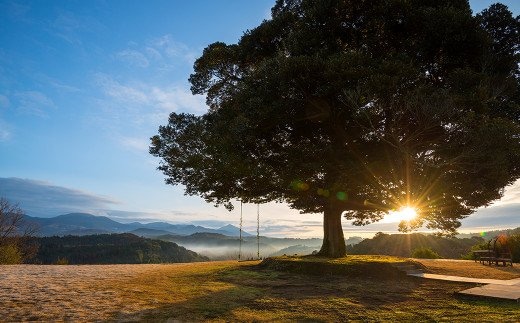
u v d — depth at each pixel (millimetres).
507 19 18141
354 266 15133
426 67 17016
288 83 15594
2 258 28531
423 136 15828
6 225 39750
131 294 10797
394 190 16453
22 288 11414
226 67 22578
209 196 22672
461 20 15219
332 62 14555
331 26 16906
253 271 16891
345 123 16641
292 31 17969
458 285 12266
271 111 15875
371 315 8680
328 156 16281
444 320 7988
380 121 15508
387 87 13594
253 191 20578
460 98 13758
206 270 17516
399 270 14617
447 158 14992
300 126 17672
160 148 22469
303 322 8102
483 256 19953
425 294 11094
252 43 20297
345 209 20047
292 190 19172
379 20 16453
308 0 18344
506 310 8539
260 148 18547
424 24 15812
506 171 14852
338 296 10945
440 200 16406
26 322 7551
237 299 10383
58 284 12391
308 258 18531
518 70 17641
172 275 15438
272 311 9023
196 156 20547
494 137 13125
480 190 15758
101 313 8367
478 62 16359
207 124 21469
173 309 8938
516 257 23344
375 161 15508
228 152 17859
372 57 16266
